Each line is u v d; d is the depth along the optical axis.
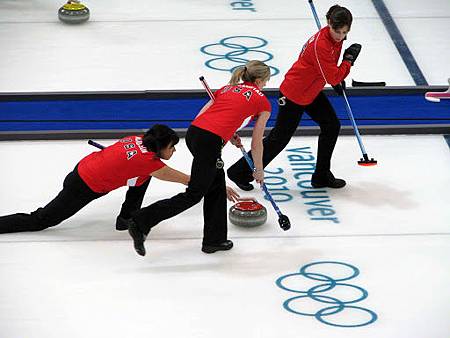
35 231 12.79
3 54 18.69
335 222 13.09
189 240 12.64
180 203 11.87
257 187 14.12
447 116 16.52
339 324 10.75
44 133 15.52
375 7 21.25
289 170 14.64
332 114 13.75
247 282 11.62
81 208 12.59
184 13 20.91
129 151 12.16
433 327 10.73
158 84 17.45
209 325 10.72
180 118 16.33
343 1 21.61
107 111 16.59
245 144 15.41
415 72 18.19
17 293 11.34
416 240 12.64
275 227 12.98
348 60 13.34
